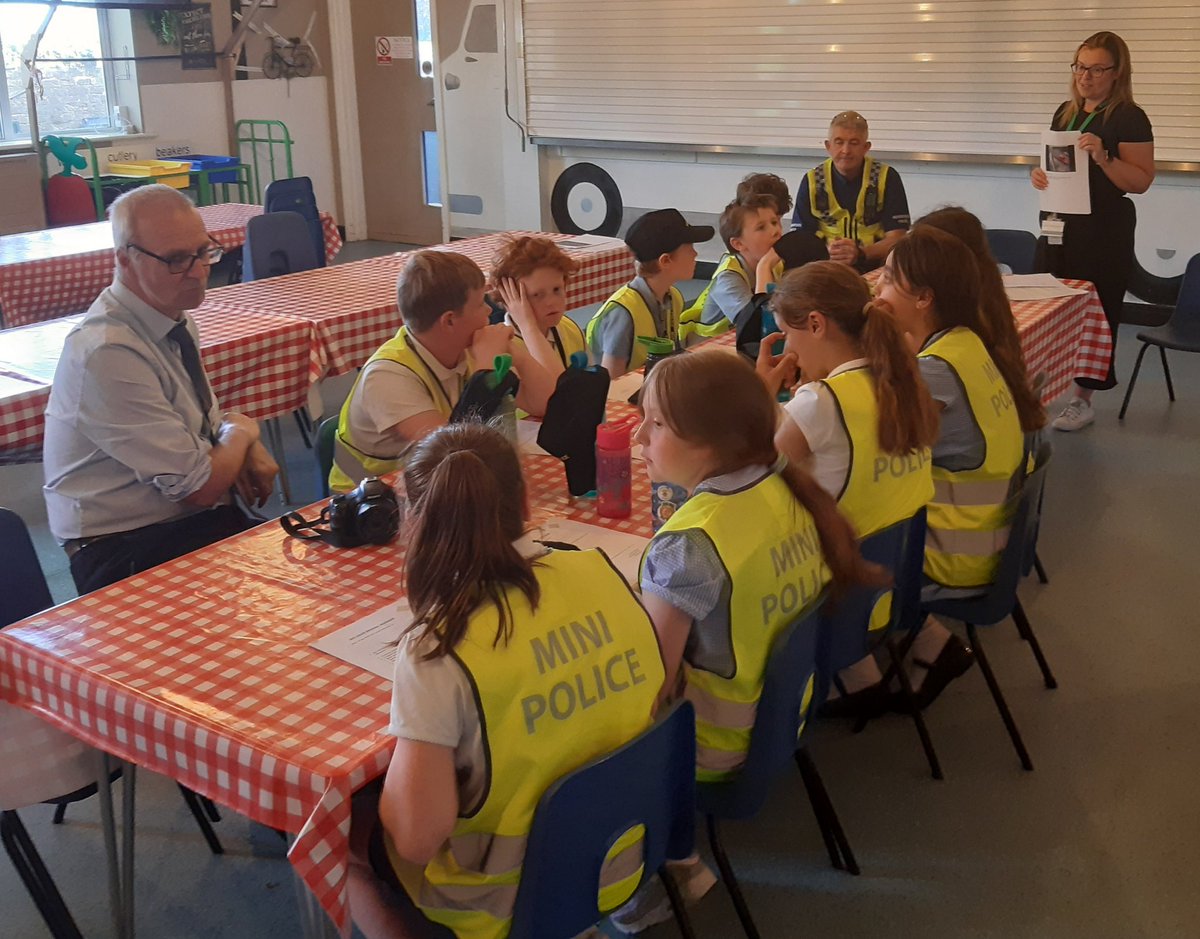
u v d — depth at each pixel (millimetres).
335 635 1710
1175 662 2938
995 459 2391
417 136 8461
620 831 1485
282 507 3941
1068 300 3818
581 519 2145
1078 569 3438
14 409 2852
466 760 1344
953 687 2846
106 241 4746
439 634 1312
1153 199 5805
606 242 5000
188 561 1968
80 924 2090
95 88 7535
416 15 8125
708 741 1789
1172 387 5016
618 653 1438
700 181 7133
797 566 1751
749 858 2264
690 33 6805
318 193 8781
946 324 2451
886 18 6184
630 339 3178
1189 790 2453
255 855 2283
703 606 1646
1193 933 2057
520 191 7836
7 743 1781
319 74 8578
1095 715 2717
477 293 2371
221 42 7965
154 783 2510
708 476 1718
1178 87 5535
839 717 2719
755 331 3023
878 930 2068
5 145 6910
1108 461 4270
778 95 6637
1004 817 2373
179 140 7879
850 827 2346
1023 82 5910
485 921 1425
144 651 1673
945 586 2471
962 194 6301
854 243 4348
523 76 7531
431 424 2340
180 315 2459
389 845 1522
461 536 1324
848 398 2047
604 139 7328
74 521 2381
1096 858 2252
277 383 3500
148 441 2305
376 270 4434
